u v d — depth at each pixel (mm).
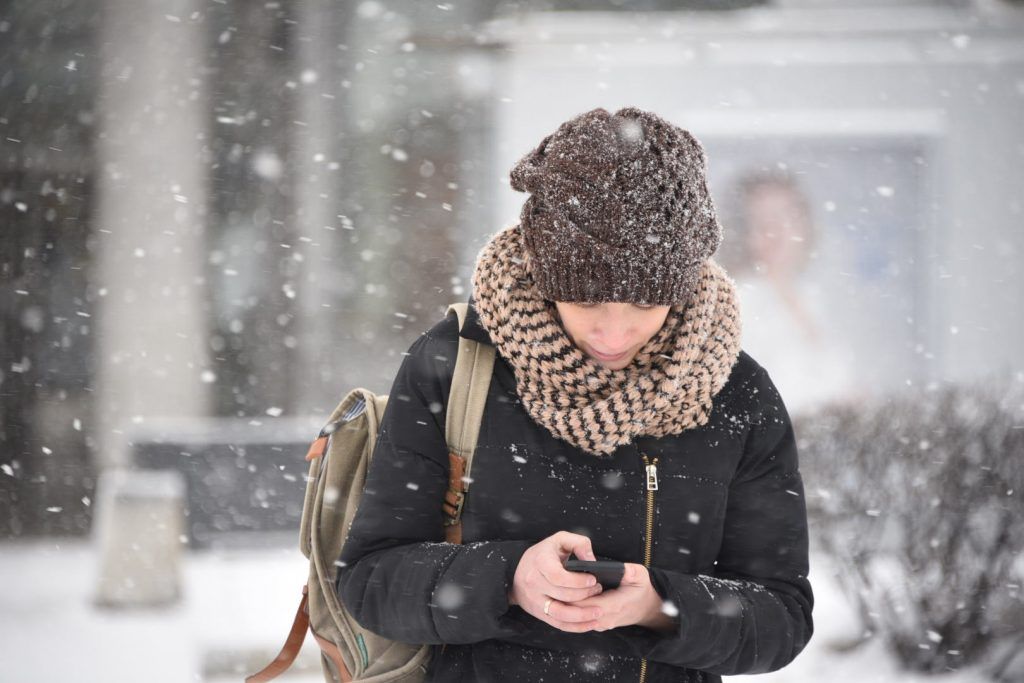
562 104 26547
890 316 25422
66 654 13922
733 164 25734
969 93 25516
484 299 3861
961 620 11945
